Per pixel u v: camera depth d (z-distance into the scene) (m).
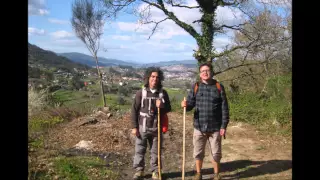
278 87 12.71
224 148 7.59
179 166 6.28
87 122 9.80
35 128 9.36
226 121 4.96
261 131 9.24
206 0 12.55
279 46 12.37
